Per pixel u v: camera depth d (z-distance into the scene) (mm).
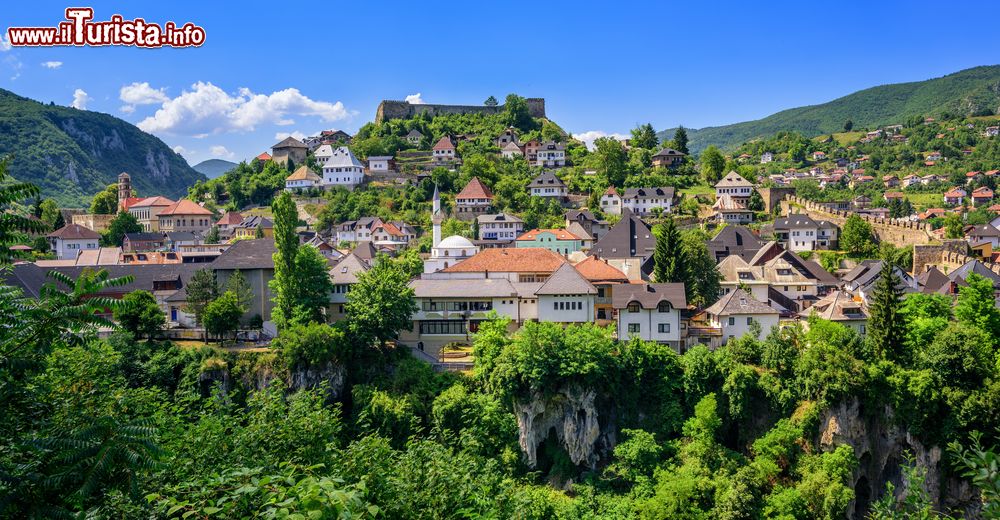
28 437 20109
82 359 40438
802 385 82375
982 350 83000
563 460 84125
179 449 32875
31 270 102812
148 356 90625
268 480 22562
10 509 18109
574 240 169750
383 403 85062
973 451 20016
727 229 170375
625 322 96562
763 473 74688
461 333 103500
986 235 184750
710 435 79375
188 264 120938
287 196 100500
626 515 73250
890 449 81312
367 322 93562
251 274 109062
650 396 87062
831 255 180750
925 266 171250
